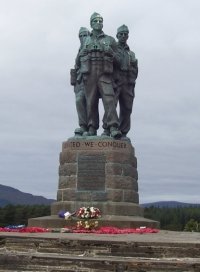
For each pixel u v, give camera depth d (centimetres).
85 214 2355
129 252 1401
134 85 2898
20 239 1508
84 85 2703
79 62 2750
